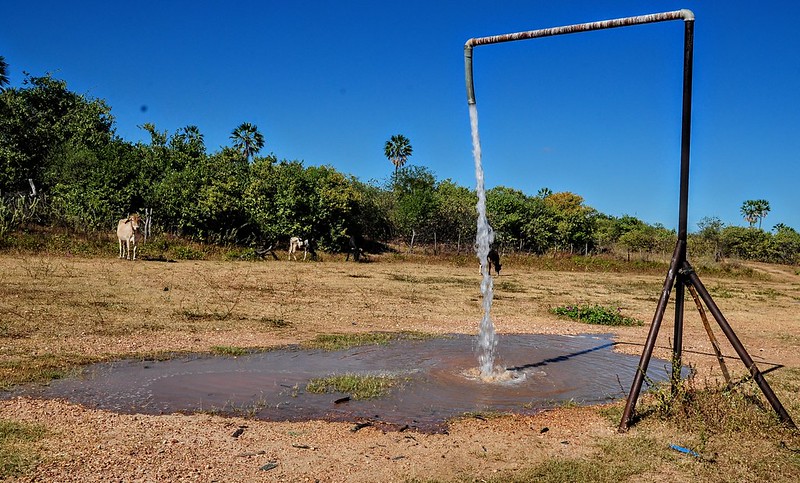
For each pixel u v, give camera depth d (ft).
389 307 44.45
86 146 107.34
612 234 174.29
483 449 16.05
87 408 18.02
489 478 14.12
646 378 20.36
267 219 94.27
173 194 90.38
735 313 51.60
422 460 15.12
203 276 56.08
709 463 15.35
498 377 24.43
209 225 91.35
